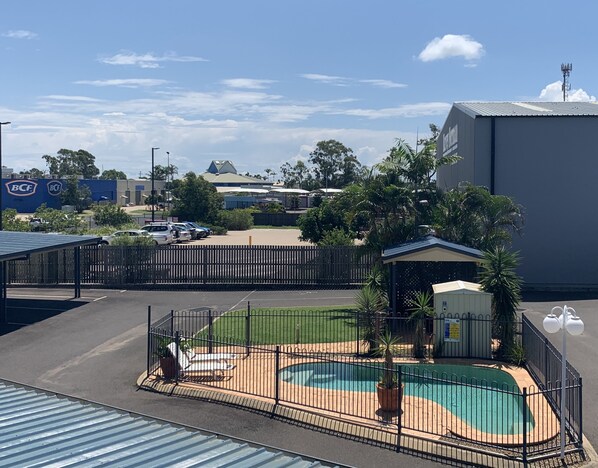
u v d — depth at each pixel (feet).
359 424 47.21
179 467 25.25
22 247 84.79
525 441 41.57
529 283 110.63
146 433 29.81
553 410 49.57
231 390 54.85
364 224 100.32
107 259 112.57
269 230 254.68
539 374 56.59
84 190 339.16
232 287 111.86
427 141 95.61
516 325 67.46
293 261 112.88
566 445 43.73
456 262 78.33
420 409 50.62
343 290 109.81
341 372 59.98
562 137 109.60
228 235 223.92
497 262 66.28
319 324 79.97
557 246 110.42
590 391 55.11
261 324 80.28
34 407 33.71
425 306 65.77
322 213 154.51
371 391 54.85
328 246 113.19
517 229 92.07
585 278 110.42
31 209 327.88
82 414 32.63
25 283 113.19
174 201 275.39
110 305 95.35
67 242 91.30
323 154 430.61
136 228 177.78
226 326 79.36
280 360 63.82
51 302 97.71
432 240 76.28
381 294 76.13
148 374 59.47
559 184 110.11
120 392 56.29
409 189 90.79
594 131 109.29
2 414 32.35
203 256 112.98
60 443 27.89
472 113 113.19
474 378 58.59
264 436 46.52
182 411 51.47
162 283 112.98
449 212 87.97
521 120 109.70
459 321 65.00
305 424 48.65
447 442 44.19
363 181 92.22
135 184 410.93
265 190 389.19
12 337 75.87
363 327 67.62
